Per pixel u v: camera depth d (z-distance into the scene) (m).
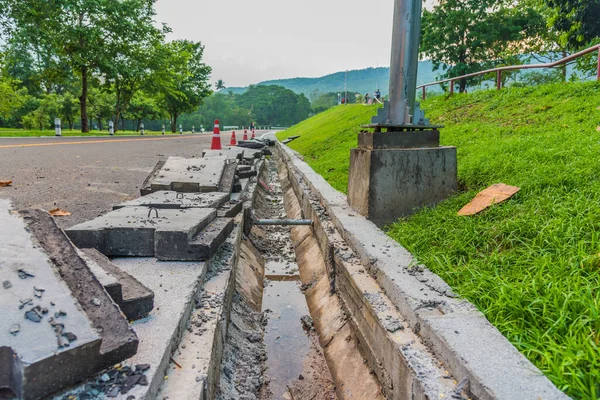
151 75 30.66
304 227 5.64
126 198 5.46
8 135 17.81
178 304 2.18
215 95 124.69
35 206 4.76
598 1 11.29
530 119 6.52
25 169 7.74
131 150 13.23
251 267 4.39
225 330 2.65
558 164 3.79
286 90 133.75
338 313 3.21
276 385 2.73
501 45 22.09
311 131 18.98
